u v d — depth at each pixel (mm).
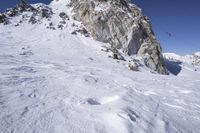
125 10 40469
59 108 5770
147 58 34875
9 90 6676
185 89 13336
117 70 20172
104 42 35875
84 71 14523
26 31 33531
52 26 37375
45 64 14570
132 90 10242
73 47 30281
